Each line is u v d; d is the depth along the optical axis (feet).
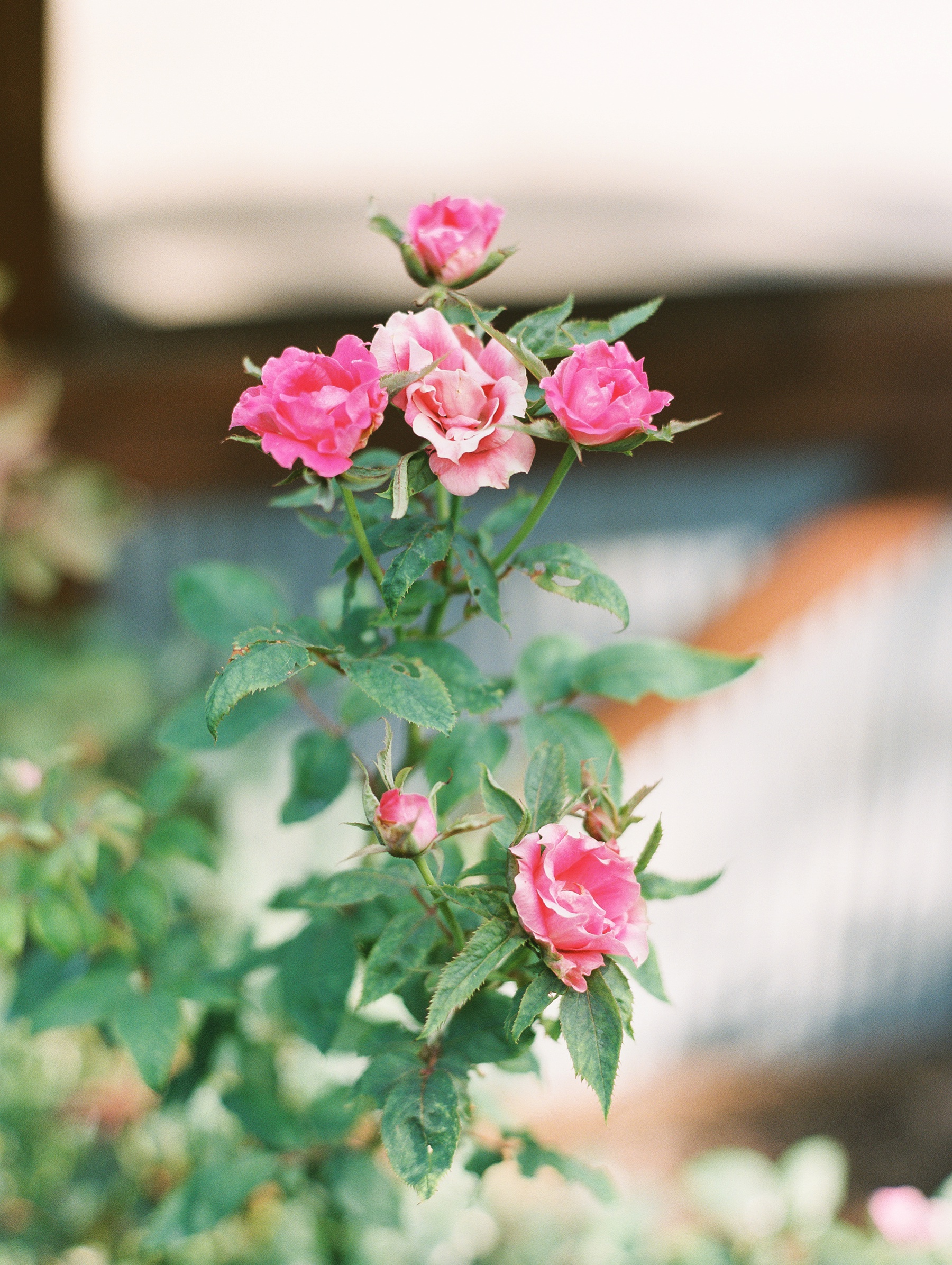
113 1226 4.44
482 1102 3.45
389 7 6.44
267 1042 3.67
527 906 2.80
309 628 3.09
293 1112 3.53
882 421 7.84
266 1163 3.48
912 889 10.55
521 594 8.79
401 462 2.81
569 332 2.99
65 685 6.75
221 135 6.70
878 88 6.89
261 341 7.38
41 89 6.03
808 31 6.71
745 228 7.27
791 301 7.55
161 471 7.50
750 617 9.16
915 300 7.58
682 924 10.27
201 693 3.38
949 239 7.47
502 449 2.84
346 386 2.81
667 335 7.40
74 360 7.14
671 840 9.93
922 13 6.67
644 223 7.20
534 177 6.97
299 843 8.07
